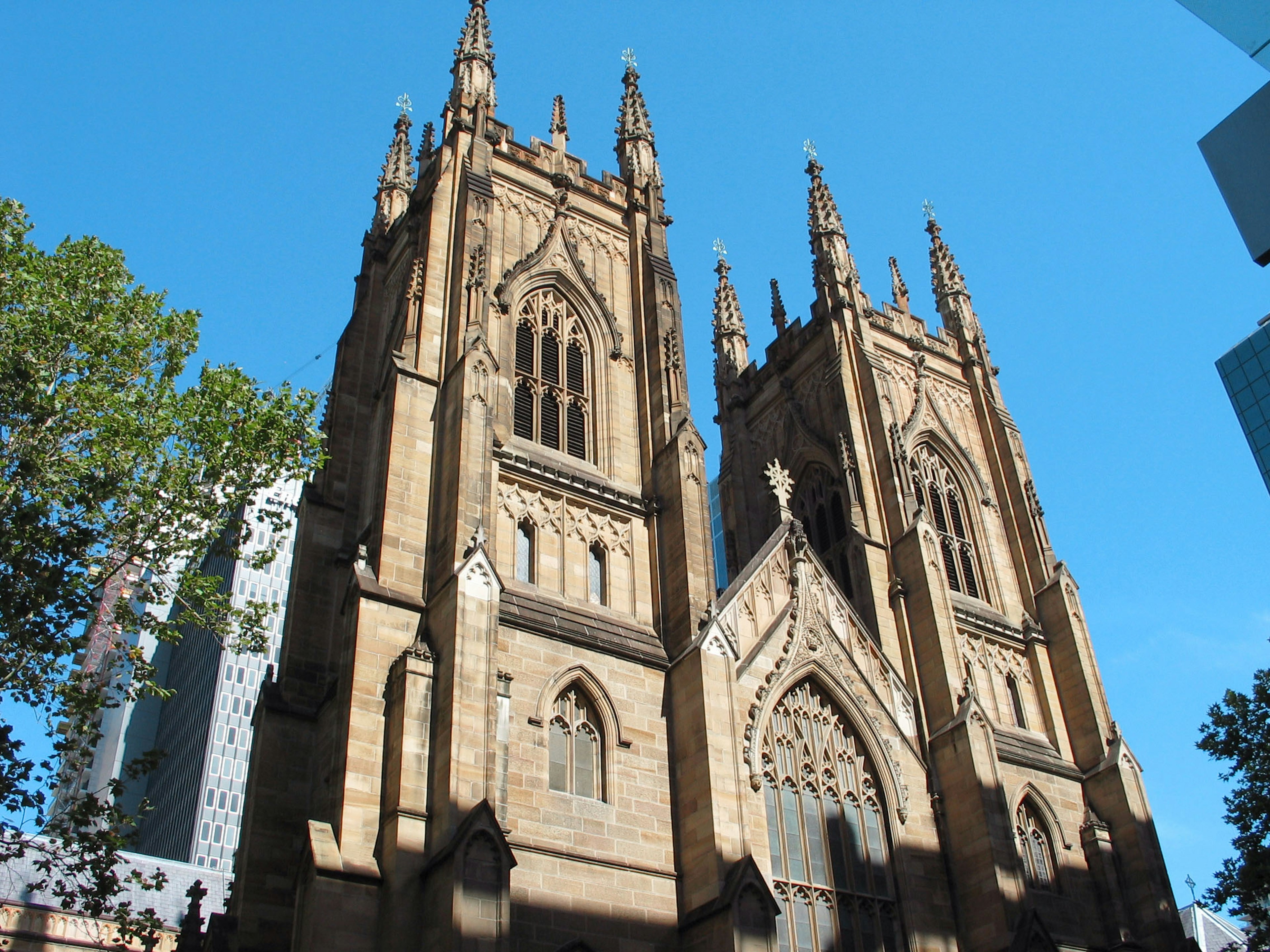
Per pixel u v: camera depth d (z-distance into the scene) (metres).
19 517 39.25
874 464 77.19
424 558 53.34
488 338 62.78
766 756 56.72
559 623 54.22
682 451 62.53
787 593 63.47
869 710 61.41
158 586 44.22
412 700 47.06
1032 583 78.44
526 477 58.91
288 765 53.88
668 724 54.62
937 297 94.88
